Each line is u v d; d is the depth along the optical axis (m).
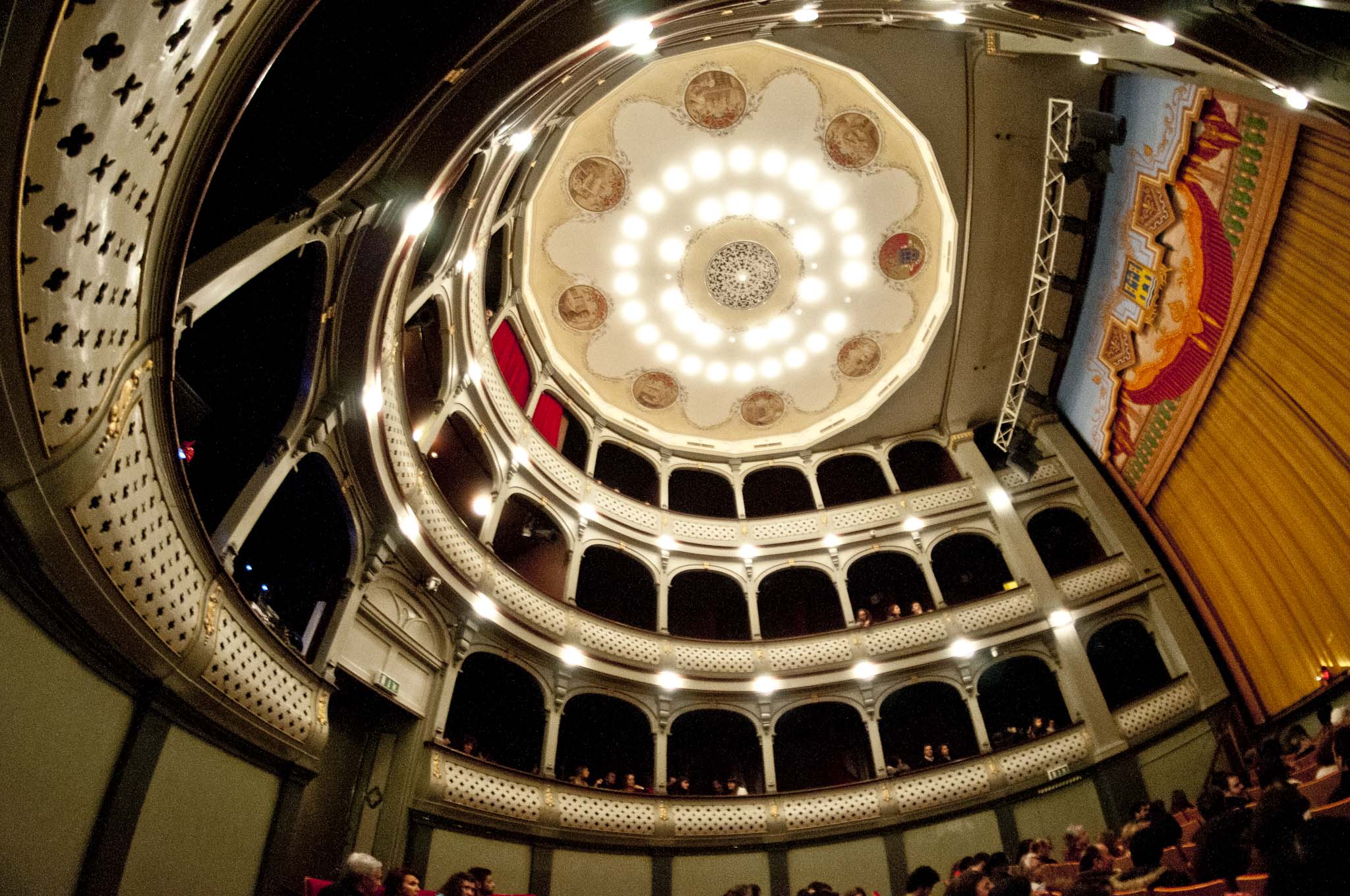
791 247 19.33
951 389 19.53
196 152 4.88
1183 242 13.30
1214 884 4.03
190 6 3.88
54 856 4.85
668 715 15.34
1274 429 12.52
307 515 10.88
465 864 11.00
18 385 3.79
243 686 7.25
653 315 20.00
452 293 12.98
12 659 4.46
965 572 19.22
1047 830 13.32
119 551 5.27
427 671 12.07
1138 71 9.56
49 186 3.47
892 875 13.41
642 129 17.28
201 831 6.54
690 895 13.02
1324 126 8.20
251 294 9.01
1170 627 14.98
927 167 16.97
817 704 16.50
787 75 16.23
